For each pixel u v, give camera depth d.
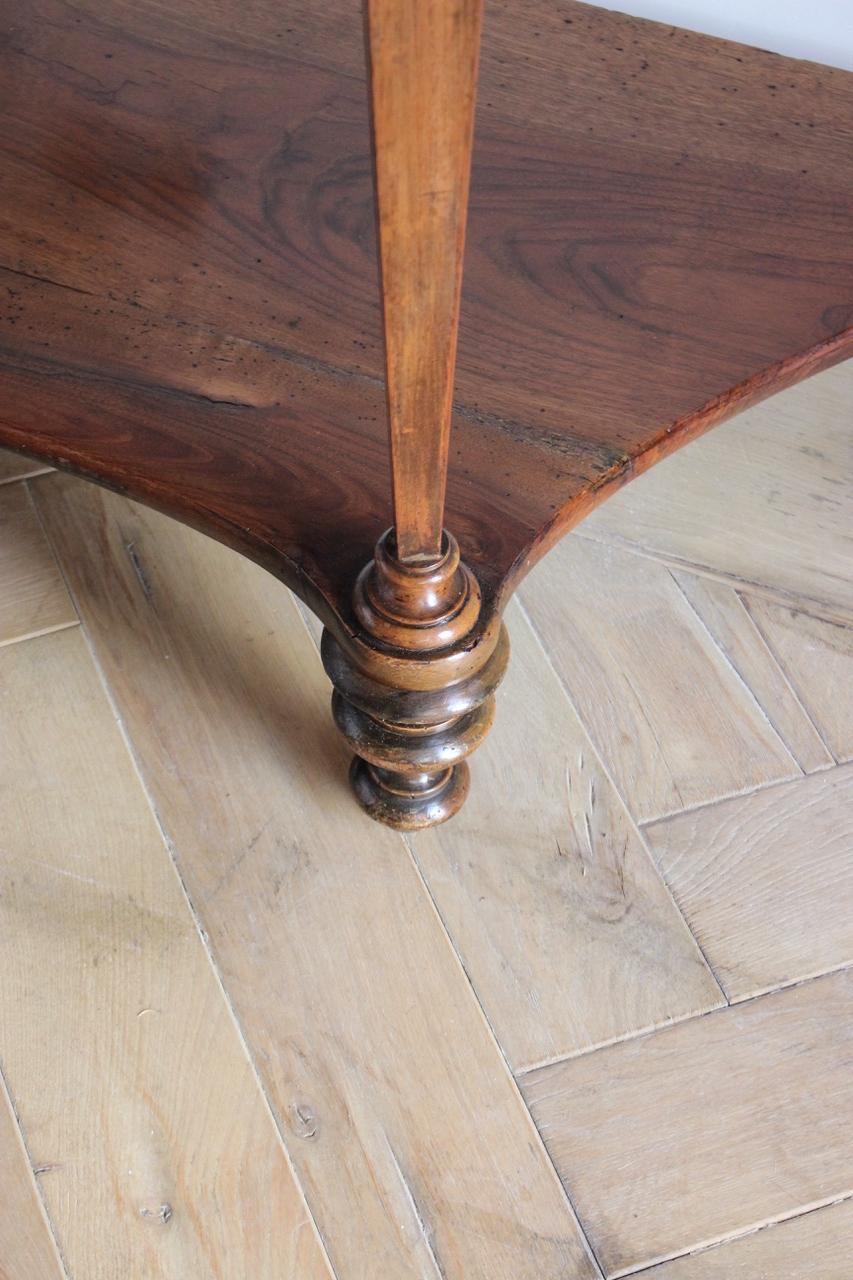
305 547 0.50
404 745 0.56
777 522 0.78
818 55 0.78
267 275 0.57
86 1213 0.56
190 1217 0.56
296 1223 0.56
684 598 0.75
